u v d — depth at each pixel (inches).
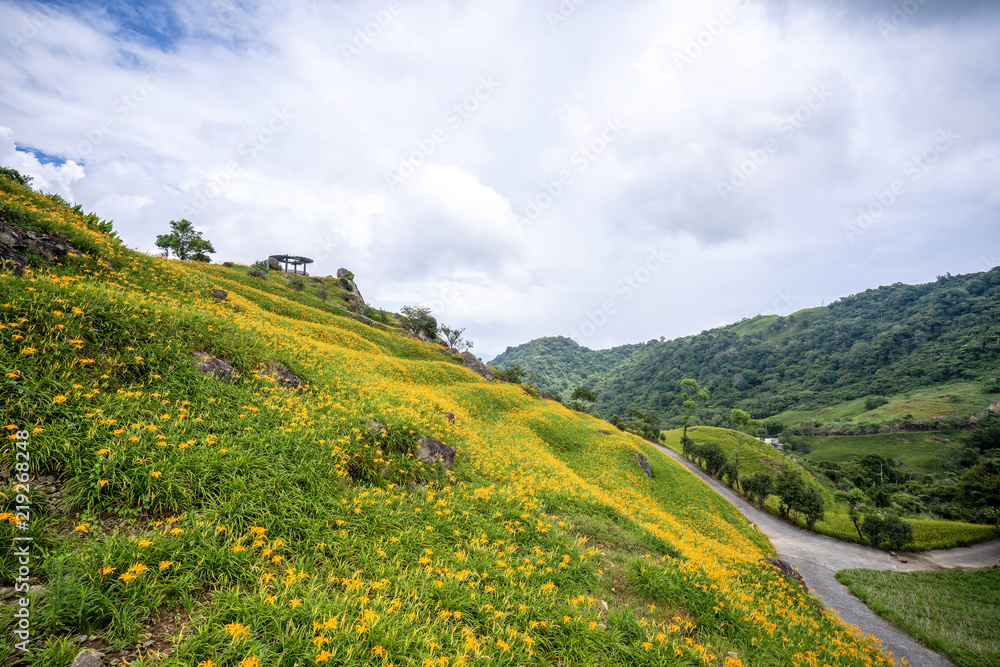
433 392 964.0
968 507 2329.0
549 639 211.6
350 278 3964.1
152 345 334.0
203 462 248.2
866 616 901.8
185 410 289.7
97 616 154.6
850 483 3142.2
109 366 296.2
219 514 222.8
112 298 350.9
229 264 2310.5
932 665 705.6
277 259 4367.6
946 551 1590.8
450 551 271.7
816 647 348.2
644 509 768.9
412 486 362.3
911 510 2504.9
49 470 209.0
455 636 194.1
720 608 308.5
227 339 420.8
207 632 157.8
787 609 435.2
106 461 217.3
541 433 1248.2
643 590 302.2
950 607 969.5
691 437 3636.8
